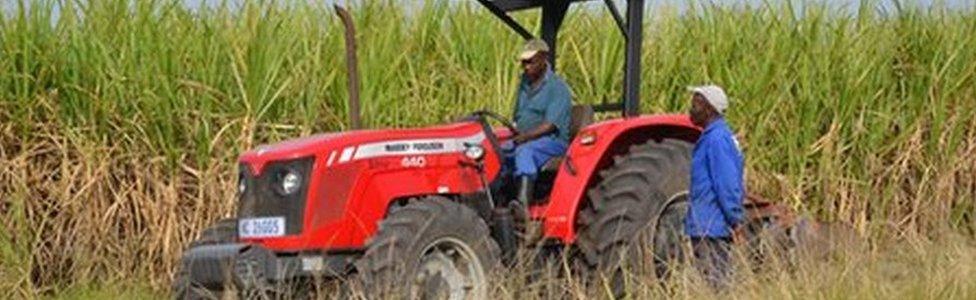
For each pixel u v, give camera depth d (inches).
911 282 373.4
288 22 542.3
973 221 560.1
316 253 391.2
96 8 525.3
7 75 508.7
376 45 542.0
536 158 414.9
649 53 578.9
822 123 575.8
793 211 559.5
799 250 406.6
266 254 389.1
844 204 566.3
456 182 410.0
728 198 406.9
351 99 431.8
